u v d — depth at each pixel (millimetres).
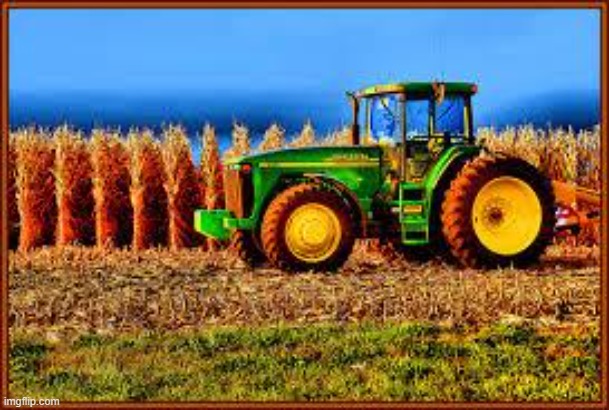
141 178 24438
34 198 25000
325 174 17719
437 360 10742
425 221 17344
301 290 14805
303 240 17141
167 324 12930
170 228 24266
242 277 16688
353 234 17297
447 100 17828
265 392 9711
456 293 14180
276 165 17688
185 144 24344
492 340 11625
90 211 25141
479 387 9812
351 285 15344
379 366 10570
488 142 24375
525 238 17531
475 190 17250
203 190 24438
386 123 17891
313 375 10266
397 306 13344
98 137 24859
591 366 10461
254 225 17656
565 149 24109
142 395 9742
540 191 17609
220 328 12391
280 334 11867
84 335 12219
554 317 12914
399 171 17672
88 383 10219
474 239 17266
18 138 25328
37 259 19438
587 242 22094
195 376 10320
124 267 18266
